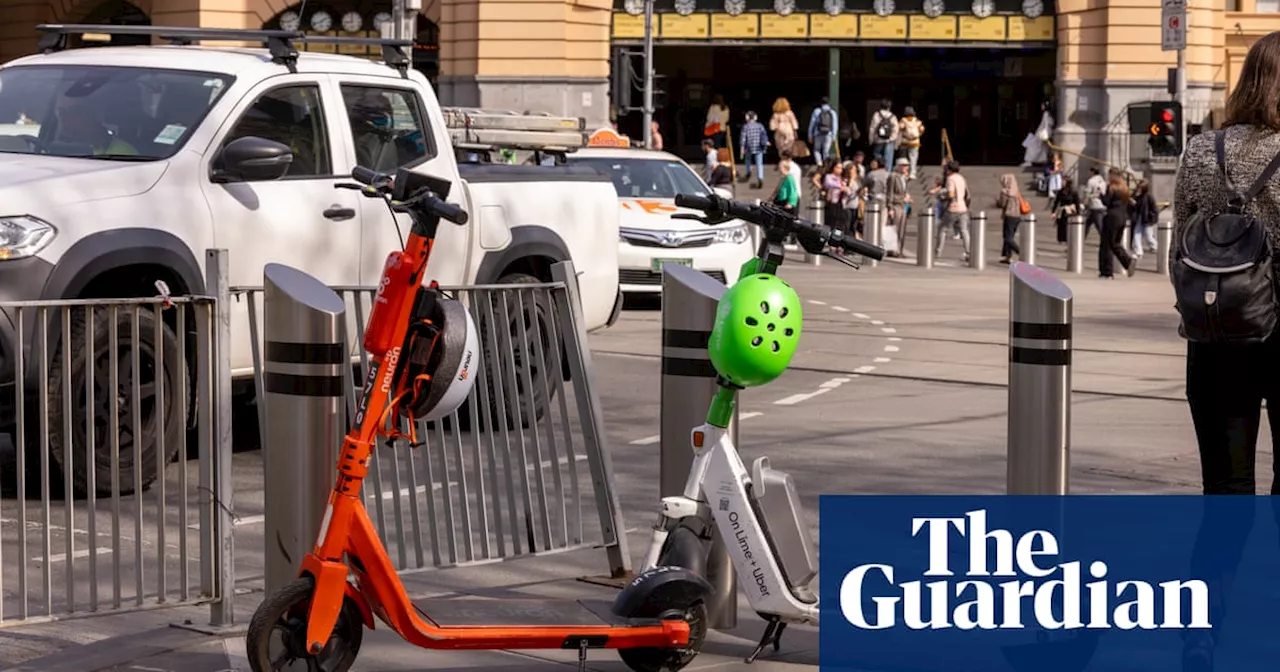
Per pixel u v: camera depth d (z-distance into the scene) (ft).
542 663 18.94
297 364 18.57
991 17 148.36
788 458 33.12
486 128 49.47
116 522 19.58
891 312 67.15
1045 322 20.25
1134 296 82.02
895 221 113.19
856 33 149.07
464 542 22.54
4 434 33.47
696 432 18.04
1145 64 144.77
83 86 32.04
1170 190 142.82
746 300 17.46
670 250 66.08
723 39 148.05
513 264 37.24
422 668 18.65
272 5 149.69
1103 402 42.27
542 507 23.18
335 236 32.40
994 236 132.05
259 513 27.78
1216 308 17.75
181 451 20.13
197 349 19.90
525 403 24.13
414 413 16.81
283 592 16.56
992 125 171.83
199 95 31.53
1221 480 18.53
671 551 18.15
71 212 28.12
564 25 143.64
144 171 29.76
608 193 39.40
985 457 33.53
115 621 20.86
